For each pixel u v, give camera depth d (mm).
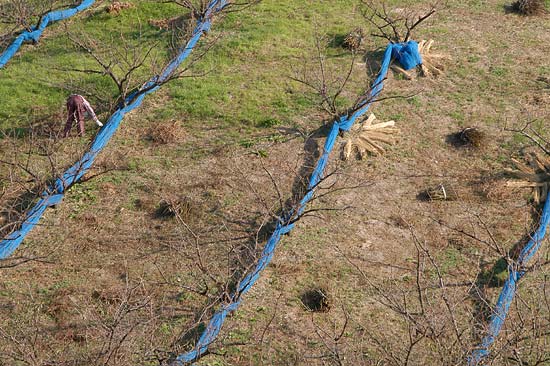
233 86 27234
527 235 21078
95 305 19219
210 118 25797
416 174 23438
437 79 27625
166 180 23281
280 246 20938
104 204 22469
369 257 20656
